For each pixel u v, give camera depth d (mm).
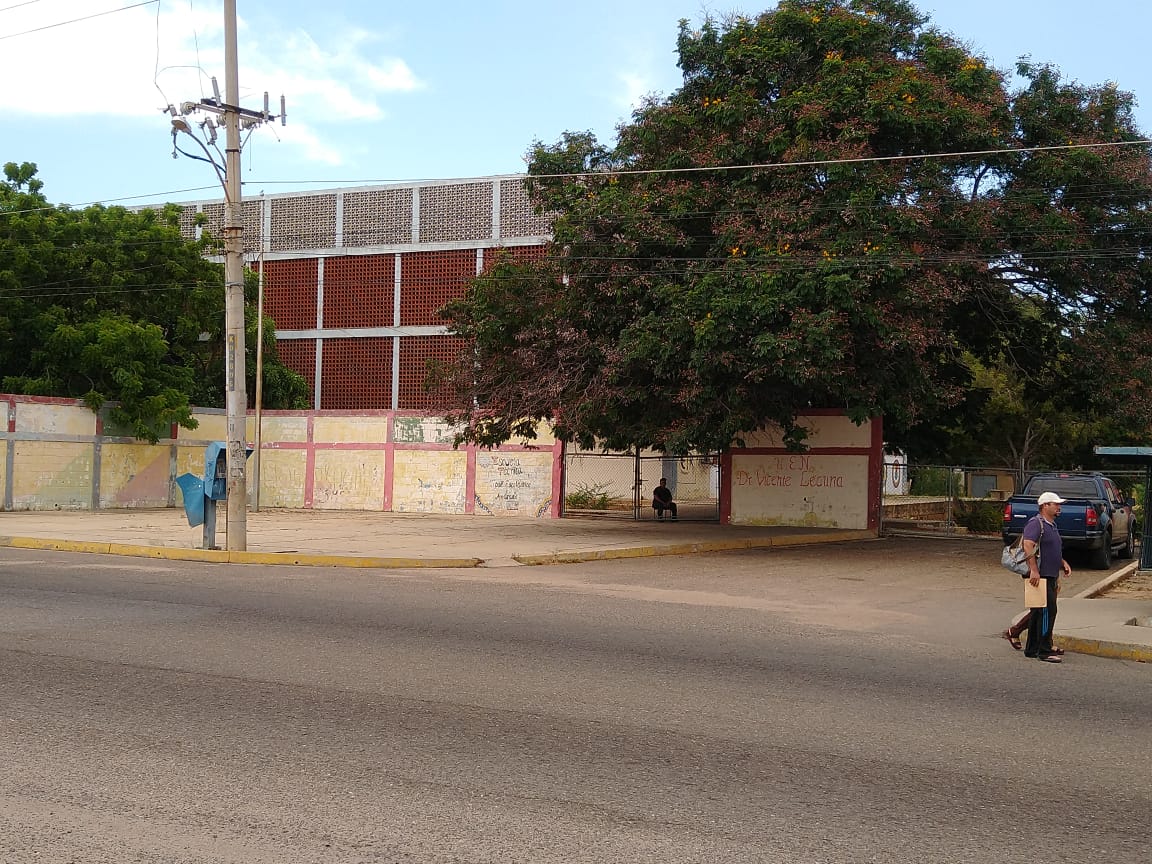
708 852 4973
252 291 37875
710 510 34812
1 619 11000
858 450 26625
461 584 15305
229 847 4918
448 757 6422
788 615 12969
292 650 9656
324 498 34094
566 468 32344
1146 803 5906
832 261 19516
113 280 32750
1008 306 24938
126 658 9125
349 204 42188
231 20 18750
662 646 10422
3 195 33062
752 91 22391
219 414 35312
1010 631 10969
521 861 4816
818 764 6496
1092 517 19734
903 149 22234
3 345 32188
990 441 45125
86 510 31000
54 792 5652
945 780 6242
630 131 24000
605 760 6438
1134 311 23750
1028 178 22812
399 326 41000
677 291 20641
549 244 24250
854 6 23328
